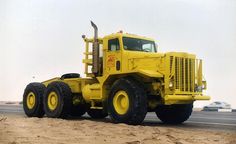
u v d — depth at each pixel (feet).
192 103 39.60
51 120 38.93
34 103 47.98
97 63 41.68
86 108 49.16
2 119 36.55
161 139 25.70
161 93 36.58
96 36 41.86
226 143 25.03
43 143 23.00
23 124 33.09
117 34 40.40
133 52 39.29
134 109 35.73
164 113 41.98
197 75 38.81
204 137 27.48
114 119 37.50
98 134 27.81
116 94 37.76
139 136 27.20
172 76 36.35
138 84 36.76
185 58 37.70
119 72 38.42
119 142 24.21
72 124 34.86
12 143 22.66
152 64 37.42
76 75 46.83
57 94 44.16
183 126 37.96
